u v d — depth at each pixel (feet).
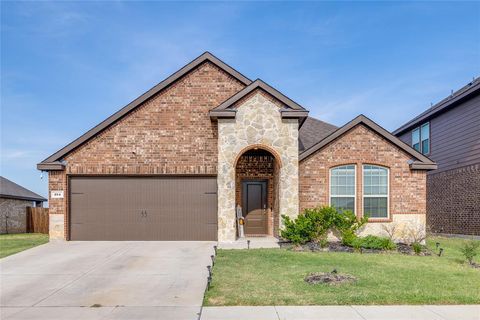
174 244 46.19
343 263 35.09
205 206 49.75
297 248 42.63
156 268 33.73
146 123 50.47
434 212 74.28
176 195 49.80
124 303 24.41
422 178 49.24
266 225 53.62
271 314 22.03
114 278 30.55
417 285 27.61
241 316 21.75
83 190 49.75
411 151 49.16
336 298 24.64
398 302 24.12
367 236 44.50
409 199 48.98
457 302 24.17
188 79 51.31
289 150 47.01
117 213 49.55
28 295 26.30
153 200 49.75
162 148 50.26
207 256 38.68
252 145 46.85
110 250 42.29
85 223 49.47
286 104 47.32
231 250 41.96
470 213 62.39
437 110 71.05
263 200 53.98
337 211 48.57
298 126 48.06
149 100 50.85
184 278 30.35
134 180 50.01
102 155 49.85
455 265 35.09
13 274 31.99
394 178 49.06
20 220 81.51
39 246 45.16
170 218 49.57
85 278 30.60
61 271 32.94
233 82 51.55
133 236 49.37
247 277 30.04
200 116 50.85
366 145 49.21
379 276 30.14
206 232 49.42
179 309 23.15
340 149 49.11
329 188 48.83
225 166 46.70
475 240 56.95
